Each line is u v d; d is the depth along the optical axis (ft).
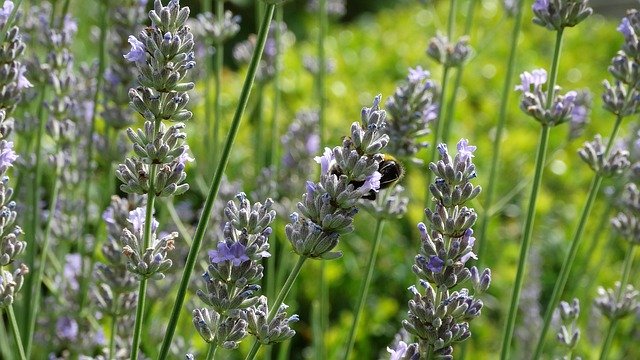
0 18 2.22
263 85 3.08
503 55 6.05
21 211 2.79
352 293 4.01
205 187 2.92
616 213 4.29
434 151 2.71
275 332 2.08
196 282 2.74
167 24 2.10
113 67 2.72
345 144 2.06
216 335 2.09
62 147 2.85
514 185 4.61
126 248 2.13
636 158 2.98
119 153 2.75
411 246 4.26
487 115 5.26
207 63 2.98
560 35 2.40
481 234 2.78
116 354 2.51
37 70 2.56
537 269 3.34
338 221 2.04
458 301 2.07
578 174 4.87
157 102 2.10
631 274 3.72
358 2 8.66
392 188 2.52
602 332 3.52
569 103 2.41
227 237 2.07
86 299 2.71
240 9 7.01
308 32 7.26
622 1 7.86
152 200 2.13
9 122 2.24
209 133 3.04
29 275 2.60
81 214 2.81
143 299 2.14
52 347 2.72
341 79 5.62
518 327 3.39
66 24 2.75
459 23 6.47
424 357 2.10
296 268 2.07
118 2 2.72
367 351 3.62
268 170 2.89
